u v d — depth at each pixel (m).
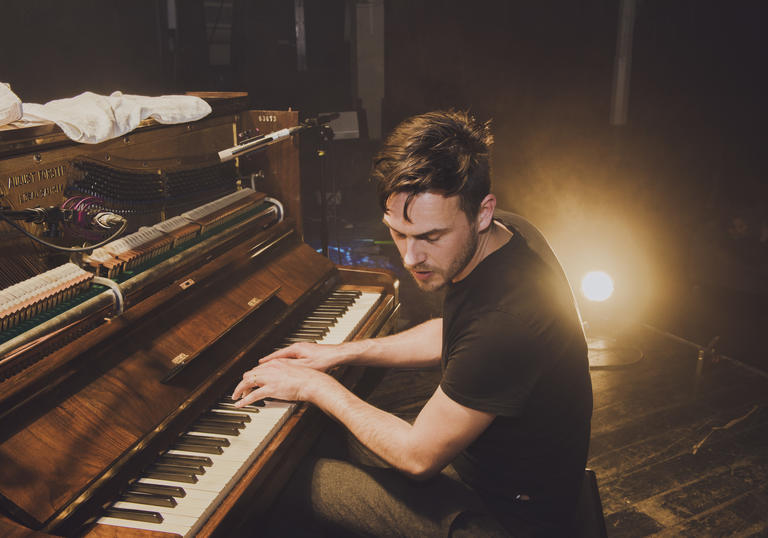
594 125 7.38
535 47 7.49
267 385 1.59
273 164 2.38
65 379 1.32
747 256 5.61
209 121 2.16
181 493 1.27
